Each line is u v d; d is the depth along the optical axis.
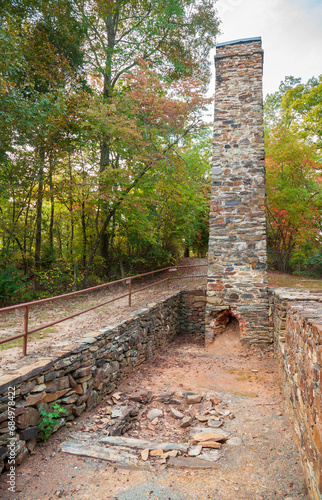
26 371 3.44
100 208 12.30
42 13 10.24
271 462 3.33
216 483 2.99
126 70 11.63
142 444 3.63
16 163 10.38
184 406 4.91
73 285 11.50
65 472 3.12
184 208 13.47
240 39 9.33
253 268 8.70
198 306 10.30
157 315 8.18
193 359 7.70
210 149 16.92
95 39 12.30
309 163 12.25
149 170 10.95
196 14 11.92
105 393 5.13
